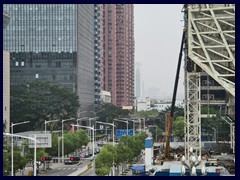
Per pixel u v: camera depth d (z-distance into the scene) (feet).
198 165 419.33
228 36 498.28
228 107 618.44
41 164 599.16
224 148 652.07
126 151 504.43
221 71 504.43
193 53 501.97
